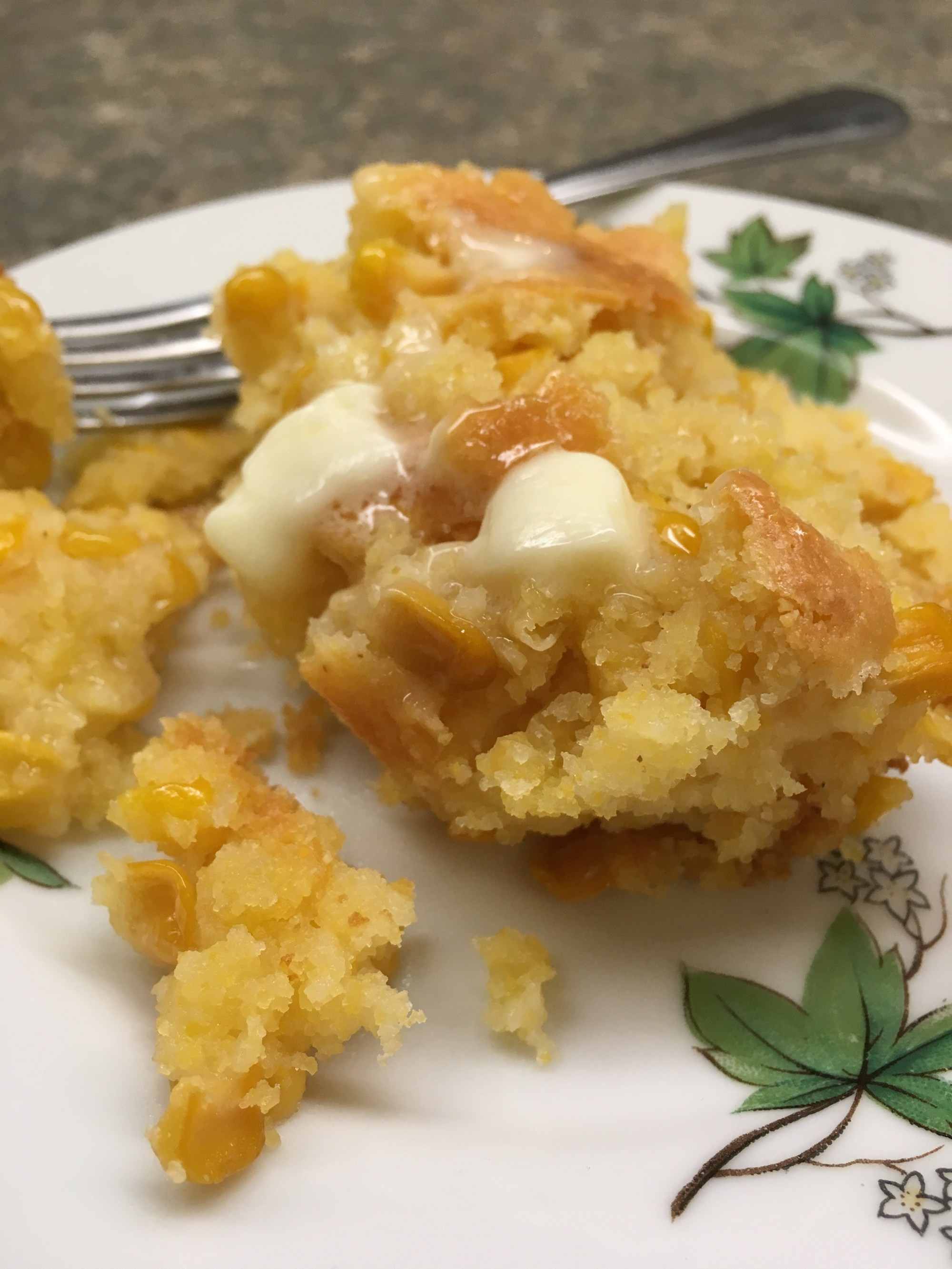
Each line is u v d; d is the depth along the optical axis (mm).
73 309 187
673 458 129
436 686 119
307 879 114
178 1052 103
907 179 251
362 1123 107
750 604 111
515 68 295
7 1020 108
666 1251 95
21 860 126
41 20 312
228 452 168
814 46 300
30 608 132
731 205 199
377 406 135
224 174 263
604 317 149
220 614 155
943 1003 117
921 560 150
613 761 111
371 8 316
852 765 122
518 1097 111
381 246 150
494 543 117
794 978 120
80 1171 98
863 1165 102
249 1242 94
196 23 311
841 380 179
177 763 122
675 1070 113
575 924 125
